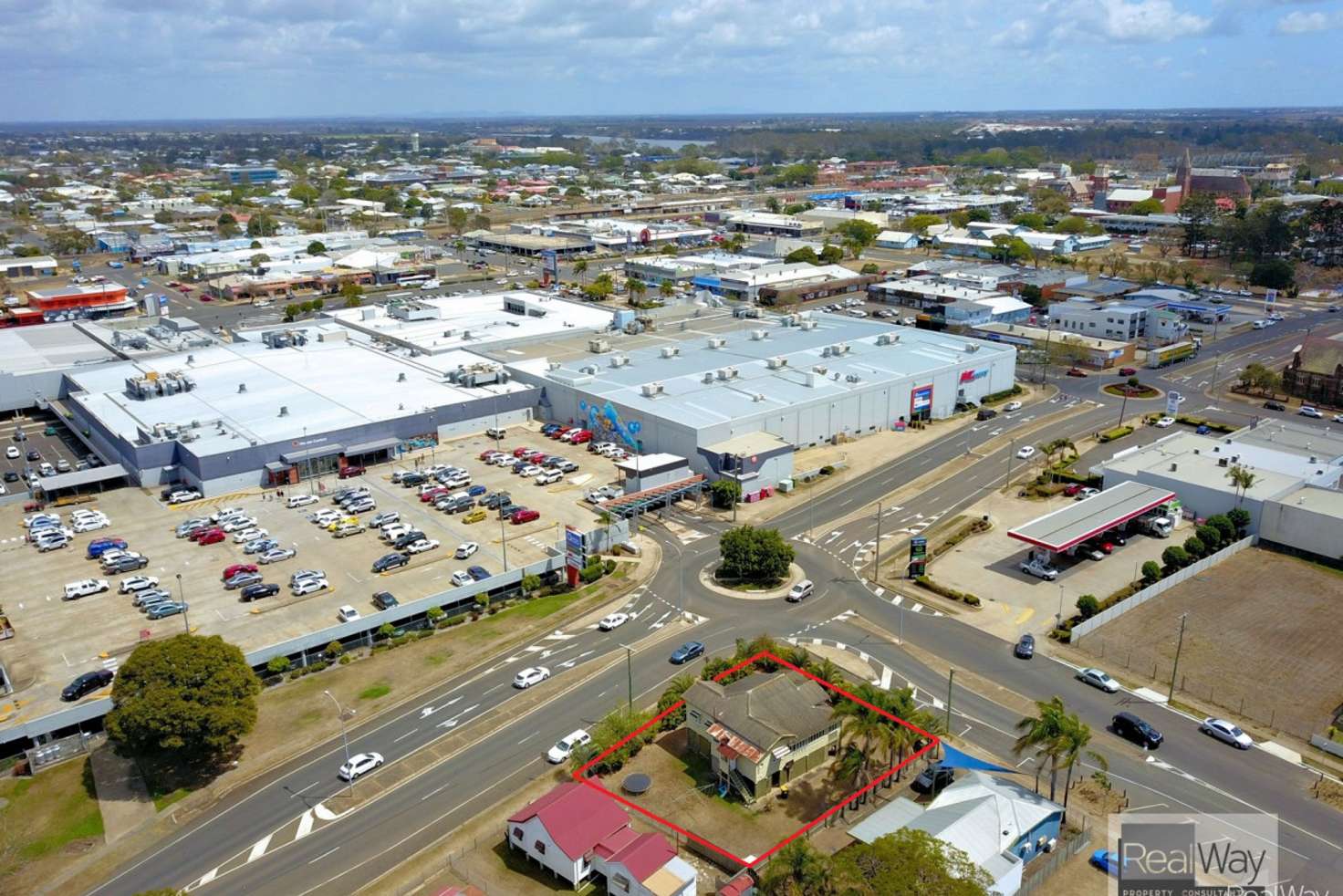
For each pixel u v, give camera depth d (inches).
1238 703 3137.3
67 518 4665.4
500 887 2426.2
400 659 3513.8
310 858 2536.9
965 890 2073.1
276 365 6756.9
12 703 3093.0
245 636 3501.5
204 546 4311.0
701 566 4224.9
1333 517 4060.0
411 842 2591.0
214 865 2517.2
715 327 7785.4
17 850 2578.7
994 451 5629.9
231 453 4926.2
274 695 3294.8
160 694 2773.1
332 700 3260.3
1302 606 3764.8
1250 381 6692.9
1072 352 7431.1
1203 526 4239.7
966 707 3137.3
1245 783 2751.0
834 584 4037.9
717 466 4938.5
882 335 6998.0
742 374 6107.3
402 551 4190.5
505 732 3065.9
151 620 3629.4
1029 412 6382.9
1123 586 3934.5
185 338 7682.1
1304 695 3181.6
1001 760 2856.8
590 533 4296.3
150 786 2844.5
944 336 7219.5
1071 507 4397.1
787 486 5022.1
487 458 5369.1
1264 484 4539.9
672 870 2294.5
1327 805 2655.0
